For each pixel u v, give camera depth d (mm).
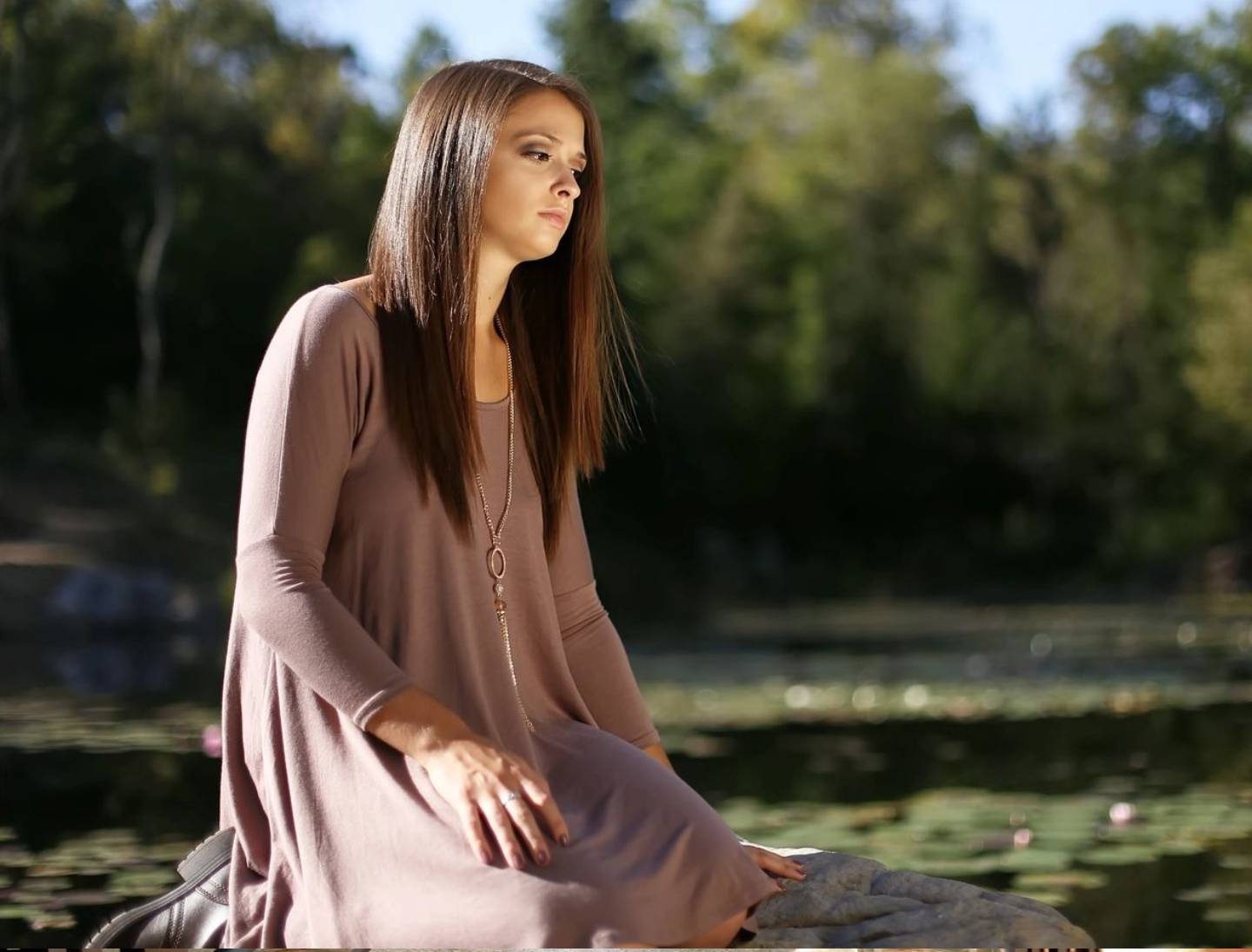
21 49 23891
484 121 2387
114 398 26062
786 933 2381
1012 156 38719
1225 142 37625
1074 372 37375
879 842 4508
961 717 8594
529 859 2162
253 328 28516
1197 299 35719
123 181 27172
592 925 2111
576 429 2646
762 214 37062
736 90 43031
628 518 33469
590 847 2189
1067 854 4285
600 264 2656
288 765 2303
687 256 36125
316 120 30469
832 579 34062
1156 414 36781
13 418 25750
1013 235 38000
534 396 2613
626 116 39094
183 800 5352
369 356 2355
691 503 34344
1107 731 7691
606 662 2711
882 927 2414
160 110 26859
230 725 2465
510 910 2109
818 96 39656
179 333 28203
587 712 2525
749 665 13273
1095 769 6250
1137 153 38062
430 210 2387
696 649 15836
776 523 36625
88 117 25562
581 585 2709
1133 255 37469
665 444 33906
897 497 37531
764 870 2576
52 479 22516
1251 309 34000
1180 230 37562
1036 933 2398
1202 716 8359
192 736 7262
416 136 2432
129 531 20375
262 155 29594
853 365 37094
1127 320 37406
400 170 2439
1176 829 4715
